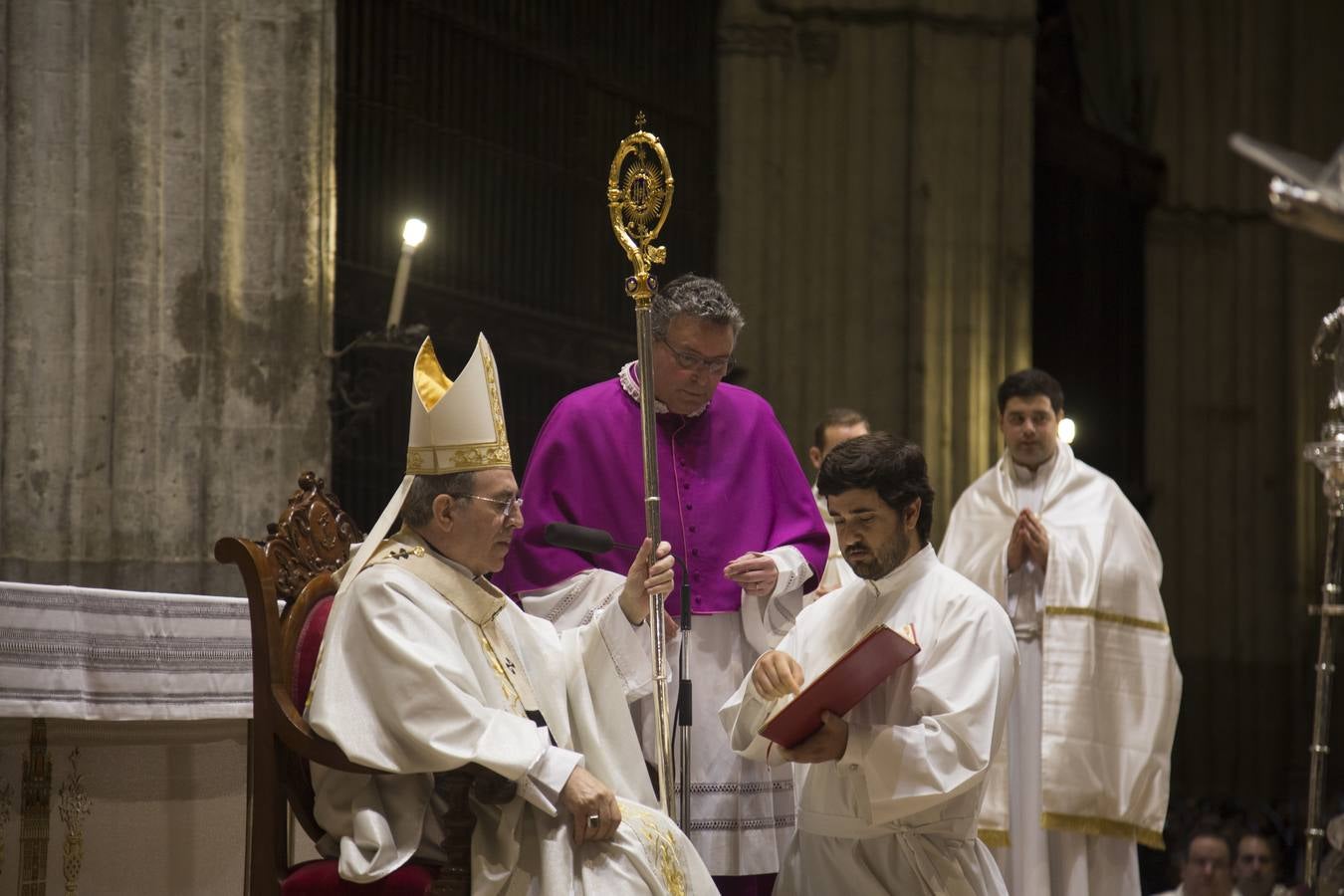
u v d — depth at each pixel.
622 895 4.26
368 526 11.20
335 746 4.27
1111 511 7.55
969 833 4.86
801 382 14.85
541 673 4.77
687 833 5.15
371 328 11.27
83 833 5.70
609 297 13.59
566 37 13.23
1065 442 7.95
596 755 4.77
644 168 5.22
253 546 4.49
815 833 5.01
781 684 4.71
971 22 15.59
